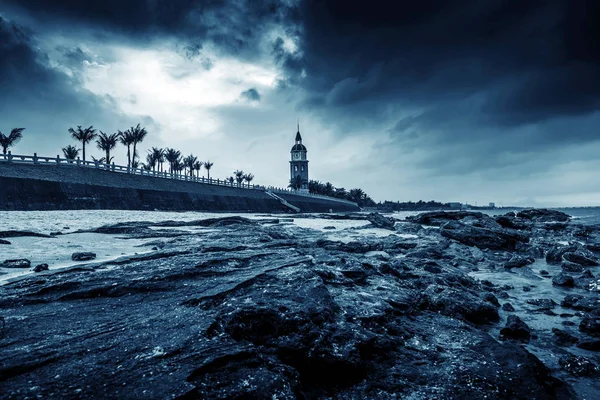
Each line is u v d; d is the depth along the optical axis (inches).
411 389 182.7
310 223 1512.1
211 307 241.9
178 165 3533.5
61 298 261.4
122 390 134.9
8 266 376.8
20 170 1395.2
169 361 157.0
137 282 293.0
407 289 358.9
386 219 1289.4
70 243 590.2
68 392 132.0
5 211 1189.1
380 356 211.6
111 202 1689.2
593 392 192.9
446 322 279.9
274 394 147.4
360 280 365.7
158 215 1501.0
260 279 297.3
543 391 181.3
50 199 1391.5
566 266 577.0
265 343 202.4
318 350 196.7
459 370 196.2
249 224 1093.8
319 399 178.1
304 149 6318.9
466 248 751.1
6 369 144.2
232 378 152.2
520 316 327.0
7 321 206.7
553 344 259.4
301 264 369.4
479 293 386.0
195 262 356.8
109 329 193.8
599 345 247.8
